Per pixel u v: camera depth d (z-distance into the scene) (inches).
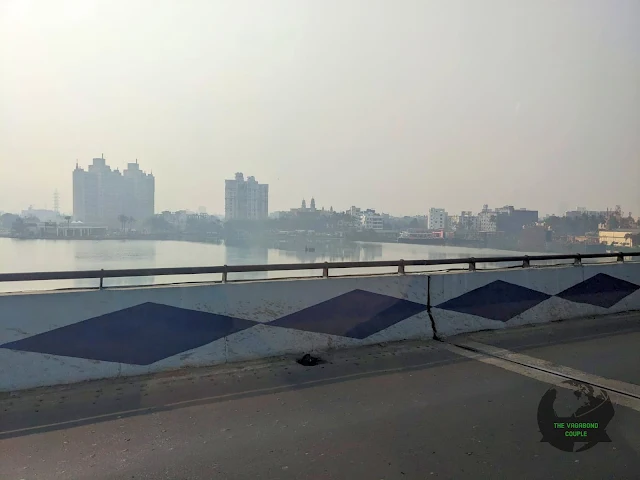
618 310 391.2
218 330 239.5
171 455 152.5
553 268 360.5
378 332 285.0
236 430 170.7
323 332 267.7
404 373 236.1
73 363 208.7
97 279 222.7
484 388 215.8
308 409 190.1
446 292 312.0
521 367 247.8
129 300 219.6
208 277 264.8
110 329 215.8
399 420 180.4
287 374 230.2
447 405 195.3
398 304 293.3
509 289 337.4
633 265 404.2
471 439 164.9
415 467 145.9
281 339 255.3
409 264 301.1
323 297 268.2
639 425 177.5
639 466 147.9
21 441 160.2
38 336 203.2
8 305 198.7
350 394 206.8
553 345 292.5
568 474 142.6
